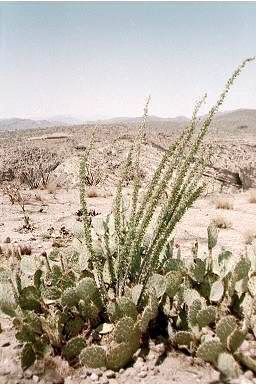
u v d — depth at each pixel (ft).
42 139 125.29
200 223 28.63
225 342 10.82
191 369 10.39
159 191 12.07
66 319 11.59
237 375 10.09
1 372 10.08
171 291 12.23
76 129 166.91
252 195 43.09
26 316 11.51
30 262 14.49
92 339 11.57
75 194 44.83
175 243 22.48
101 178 52.60
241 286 12.79
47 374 10.21
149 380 10.00
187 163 11.96
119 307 11.64
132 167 16.78
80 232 15.42
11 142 129.59
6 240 21.85
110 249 13.76
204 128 11.88
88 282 11.89
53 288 12.85
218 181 58.29
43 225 26.40
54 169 72.90
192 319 11.43
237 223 29.45
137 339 10.84
